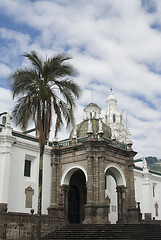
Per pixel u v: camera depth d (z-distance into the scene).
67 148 37.53
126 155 39.28
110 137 40.97
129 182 38.41
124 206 37.06
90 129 35.88
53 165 37.81
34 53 26.20
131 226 29.86
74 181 41.91
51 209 35.97
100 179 33.81
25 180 35.16
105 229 29.58
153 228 29.39
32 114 26.45
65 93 26.92
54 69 26.67
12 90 26.36
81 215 41.44
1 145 33.00
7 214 28.42
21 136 36.19
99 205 32.97
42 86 25.19
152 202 55.12
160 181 59.19
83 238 28.20
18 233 28.97
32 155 36.66
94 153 35.06
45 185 37.09
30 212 34.72
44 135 25.19
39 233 22.97
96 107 44.28
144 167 55.38
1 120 39.78
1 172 32.19
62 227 32.75
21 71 26.16
